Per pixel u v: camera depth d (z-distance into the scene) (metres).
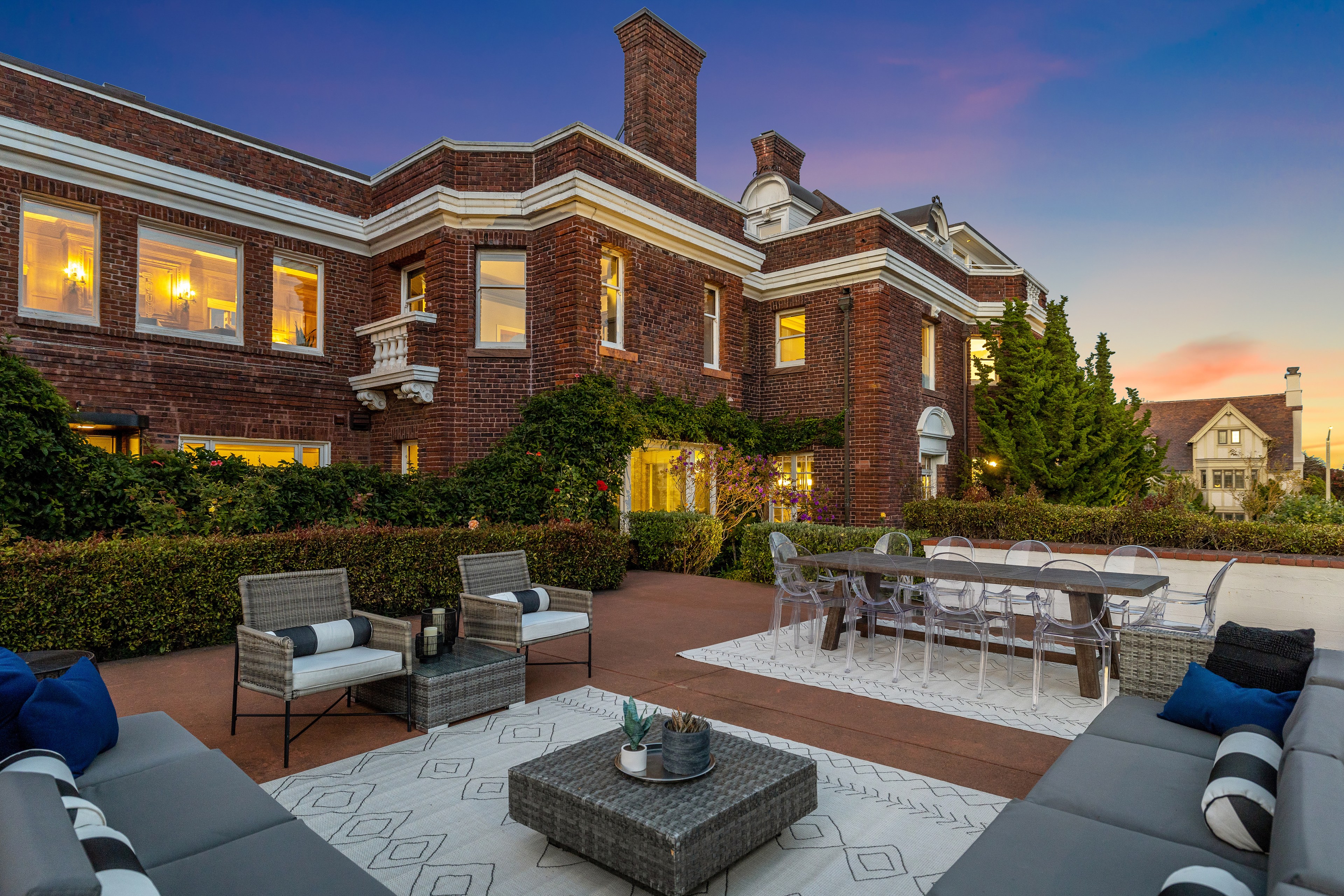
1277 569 6.67
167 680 5.13
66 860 1.26
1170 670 3.78
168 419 9.52
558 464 9.56
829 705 4.81
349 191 11.42
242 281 10.38
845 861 2.84
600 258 10.20
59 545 5.43
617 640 6.62
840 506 13.05
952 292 14.84
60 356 8.69
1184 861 2.02
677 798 2.61
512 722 4.43
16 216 8.45
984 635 5.20
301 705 4.71
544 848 2.93
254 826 2.28
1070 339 14.55
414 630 6.77
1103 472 13.84
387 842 2.96
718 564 11.71
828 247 13.45
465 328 10.31
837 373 13.25
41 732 2.47
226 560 6.07
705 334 12.73
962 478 15.12
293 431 10.68
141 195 9.40
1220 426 35.06
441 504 8.78
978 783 3.58
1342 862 1.35
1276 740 2.51
